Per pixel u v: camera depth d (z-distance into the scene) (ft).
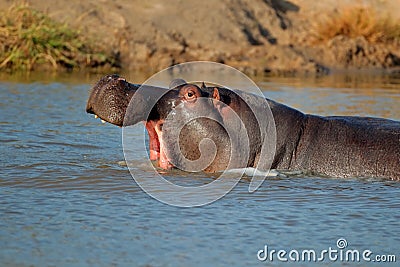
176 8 227.40
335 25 237.45
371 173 92.58
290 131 94.68
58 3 214.28
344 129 95.76
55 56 198.39
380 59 230.48
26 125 118.73
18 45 196.65
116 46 208.13
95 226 70.08
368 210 77.82
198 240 67.21
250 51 218.79
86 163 94.79
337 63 224.53
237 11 233.96
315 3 254.06
